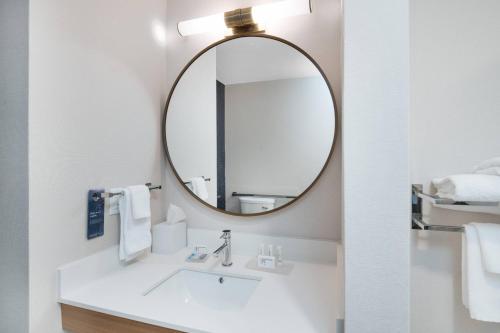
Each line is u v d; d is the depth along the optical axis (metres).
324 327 0.75
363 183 0.57
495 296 0.61
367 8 0.56
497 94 0.80
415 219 0.73
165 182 1.52
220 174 1.39
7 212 0.88
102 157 1.11
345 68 0.57
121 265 1.19
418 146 0.86
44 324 0.88
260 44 1.32
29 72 0.84
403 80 0.55
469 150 0.82
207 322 0.78
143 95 1.35
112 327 0.86
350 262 0.57
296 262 1.25
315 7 1.24
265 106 1.31
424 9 0.85
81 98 1.01
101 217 1.09
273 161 1.30
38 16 0.86
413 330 0.79
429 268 0.78
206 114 1.41
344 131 0.58
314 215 1.26
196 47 1.45
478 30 0.81
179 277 1.20
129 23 1.25
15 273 0.86
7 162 0.87
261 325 0.76
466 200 0.59
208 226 1.44
